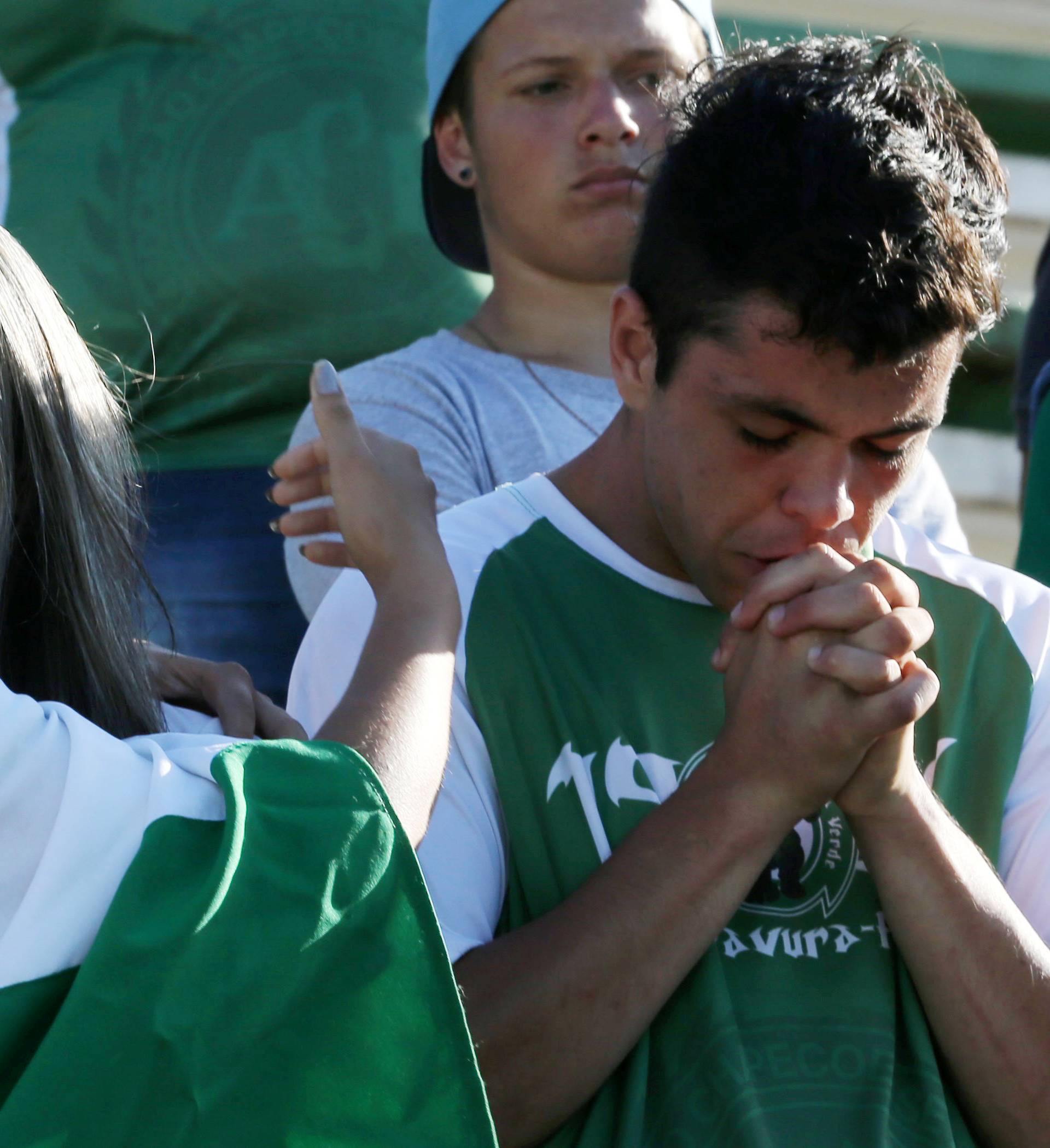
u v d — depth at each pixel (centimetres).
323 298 1190
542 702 656
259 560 1121
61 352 614
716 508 646
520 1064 582
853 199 608
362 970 511
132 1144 475
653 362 671
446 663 601
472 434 984
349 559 652
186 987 486
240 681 697
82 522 614
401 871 526
